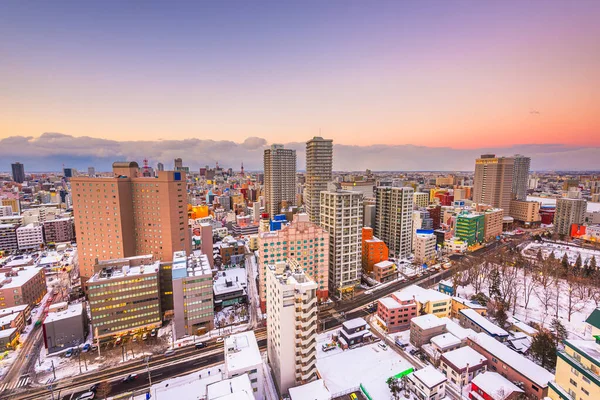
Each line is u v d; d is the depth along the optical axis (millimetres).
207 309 124812
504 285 158125
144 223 164250
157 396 87562
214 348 114125
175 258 141625
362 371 99938
